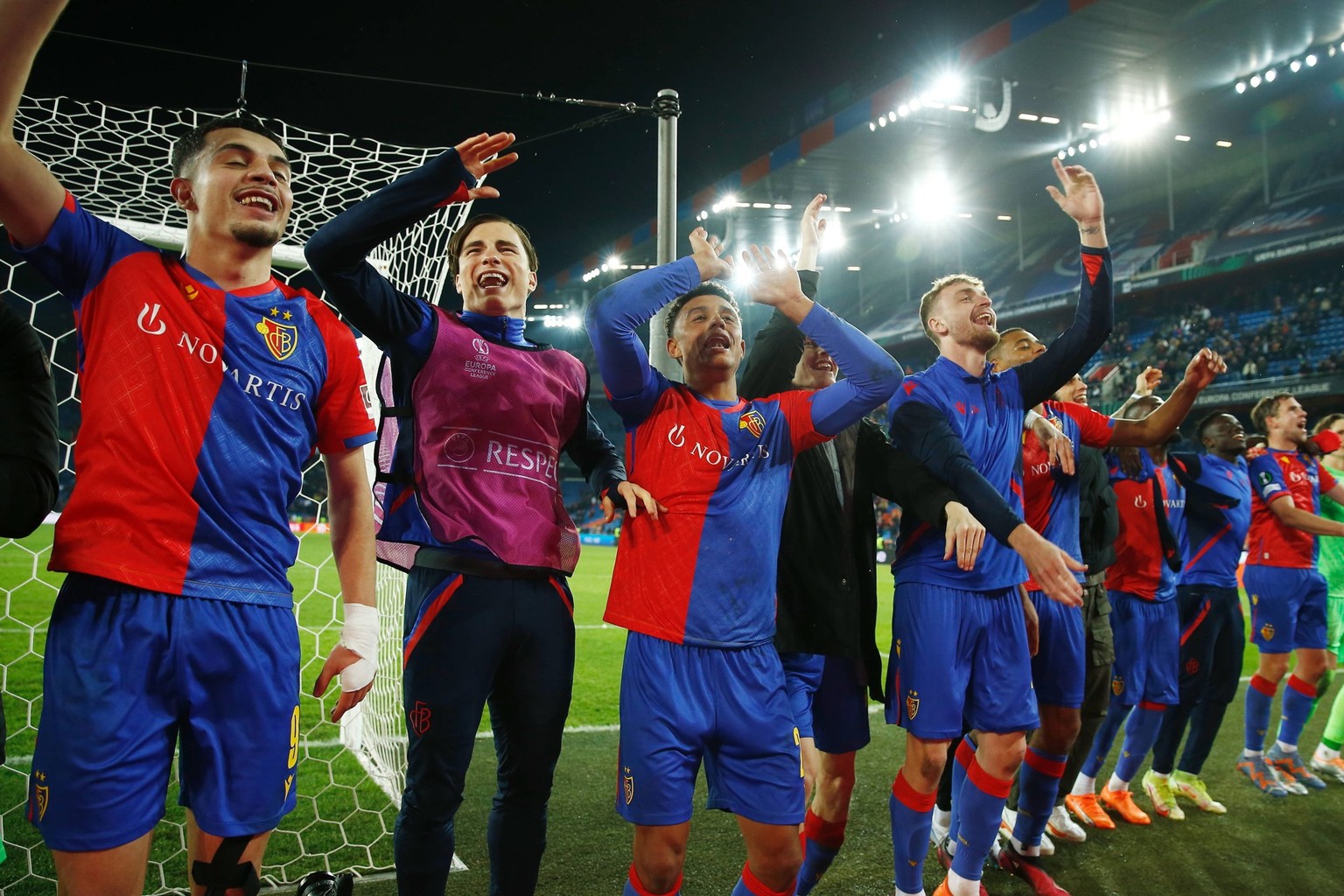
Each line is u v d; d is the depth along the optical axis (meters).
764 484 2.30
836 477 2.74
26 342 1.70
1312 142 23.16
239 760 1.69
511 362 2.34
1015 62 18.03
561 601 2.34
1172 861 3.38
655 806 2.07
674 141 4.58
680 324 2.44
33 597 9.26
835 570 2.63
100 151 3.89
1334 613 5.00
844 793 2.72
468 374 2.28
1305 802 4.12
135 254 1.79
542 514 2.32
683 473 2.25
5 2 1.44
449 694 2.14
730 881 3.02
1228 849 3.51
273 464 1.81
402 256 4.15
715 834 3.47
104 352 1.71
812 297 2.81
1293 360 20.72
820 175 23.28
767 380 2.79
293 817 3.48
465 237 2.46
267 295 1.87
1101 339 3.04
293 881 2.87
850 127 20.38
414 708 2.17
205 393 1.74
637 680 2.16
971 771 2.79
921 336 28.22
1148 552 3.78
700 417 2.30
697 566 2.19
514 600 2.22
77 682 1.58
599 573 16.03
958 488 2.57
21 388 1.67
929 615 2.72
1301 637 4.45
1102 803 3.96
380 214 2.00
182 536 1.68
